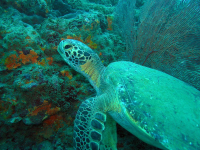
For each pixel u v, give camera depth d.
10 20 0.47
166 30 0.55
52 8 0.74
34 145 0.43
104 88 0.42
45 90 0.37
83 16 0.56
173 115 0.28
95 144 0.33
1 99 0.34
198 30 0.47
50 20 0.51
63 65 0.49
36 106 0.36
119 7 0.76
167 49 0.54
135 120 0.29
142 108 0.30
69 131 0.44
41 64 0.41
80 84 0.49
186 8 0.50
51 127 0.44
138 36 0.64
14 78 0.36
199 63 0.46
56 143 0.42
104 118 0.36
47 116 0.39
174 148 0.25
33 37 0.42
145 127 0.27
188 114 0.28
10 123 0.34
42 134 0.43
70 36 0.52
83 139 0.35
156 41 0.57
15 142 0.40
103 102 0.37
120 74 0.39
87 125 0.36
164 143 0.25
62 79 0.44
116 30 0.75
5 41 0.38
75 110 0.46
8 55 0.37
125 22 0.70
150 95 0.31
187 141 0.25
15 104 0.34
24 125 0.38
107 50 0.62
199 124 0.27
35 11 0.58
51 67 0.46
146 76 0.37
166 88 0.33
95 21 0.56
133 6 0.65
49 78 0.40
